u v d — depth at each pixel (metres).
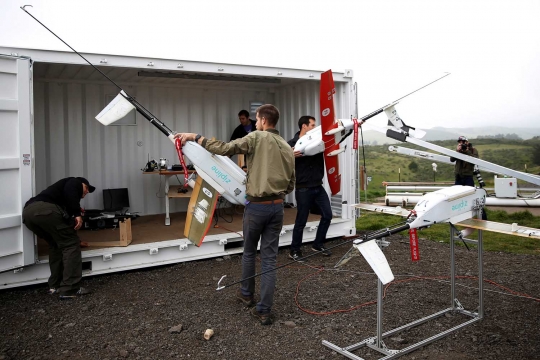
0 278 4.50
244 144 3.58
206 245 5.73
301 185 5.68
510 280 5.00
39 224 4.25
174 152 7.81
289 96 8.04
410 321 3.85
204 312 4.07
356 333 3.60
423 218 3.25
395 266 5.52
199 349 3.36
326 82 4.87
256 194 3.64
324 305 4.23
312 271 5.33
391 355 3.15
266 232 3.78
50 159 6.77
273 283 3.76
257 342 3.46
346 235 6.87
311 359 3.19
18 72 4.37
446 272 5.28
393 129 4.20
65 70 6.20
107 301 4.37
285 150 3.75
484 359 3.14
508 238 7.14
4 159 4.27
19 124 4.38
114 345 3.43
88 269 5.08
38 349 3.38
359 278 5.05
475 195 3.62
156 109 7.58
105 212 6.68
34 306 4.25
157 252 5.32
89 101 7.07
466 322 3.73
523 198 9.77
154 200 7.69
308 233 6.56
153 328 3.74
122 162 7.36
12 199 4.36
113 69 6.25
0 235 4.28
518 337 3.49
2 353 3.30
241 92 8.30
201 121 7.96
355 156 6.84
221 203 8.22
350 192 6.84
